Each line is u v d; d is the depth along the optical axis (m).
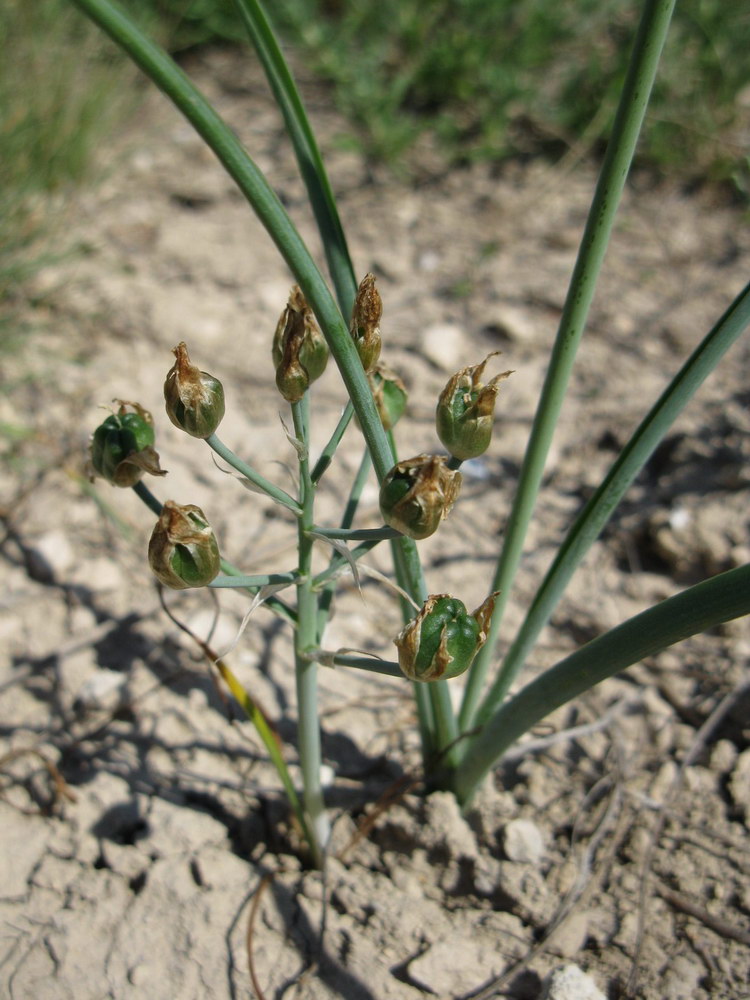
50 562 0.22
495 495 0.25
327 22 0.37
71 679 0.21
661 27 0.11
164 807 0.19
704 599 0.11
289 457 0.25
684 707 0.20
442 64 0.35
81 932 0.17
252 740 0.20
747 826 0.18
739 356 0.27
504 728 0.16
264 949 0.17
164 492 0.24
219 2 0.37
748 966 0.16
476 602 0.22
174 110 0.35
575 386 0.27
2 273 0.26
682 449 0.25
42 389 0.26
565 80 0.35
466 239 0.32
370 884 0.18
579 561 0.15
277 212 0.10
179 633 0.21
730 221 0.32
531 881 0.17
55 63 0.31
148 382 0.27
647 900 0.17
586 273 0.14
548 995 0.16
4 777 0.19
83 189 0.31
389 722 0.20
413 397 0.27
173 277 0.30
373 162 0.34
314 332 0.12
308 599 0.14
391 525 0.12
